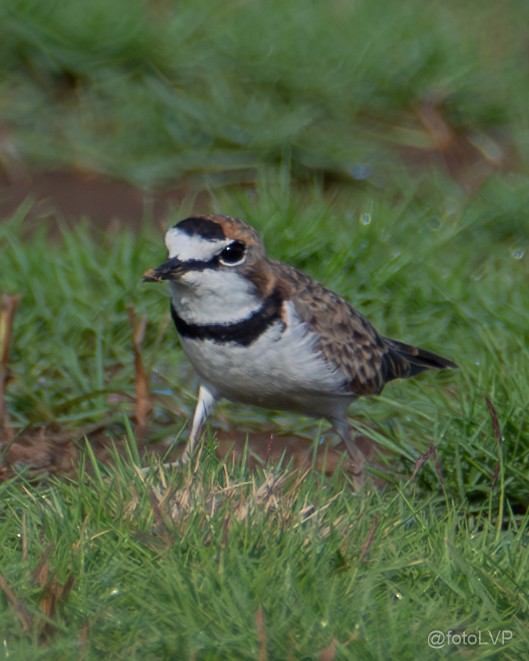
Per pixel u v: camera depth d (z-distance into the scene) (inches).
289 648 281.9
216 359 373.7
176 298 372.8
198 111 641.6
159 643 285.7
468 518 386.3
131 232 563.5
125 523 328.2
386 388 461.7
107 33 667.4
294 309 374.9
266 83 669.3
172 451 423.2
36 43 661.3
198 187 616.7
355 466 393.4
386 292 512.1
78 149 633.0
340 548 320.8
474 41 732.0
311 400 390.9
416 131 677.3
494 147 673.0
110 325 485.4
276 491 347.3
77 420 438.3
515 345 476.1
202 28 693.9
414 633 293.7
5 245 535.8
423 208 584.1
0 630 289.1
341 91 673.0
